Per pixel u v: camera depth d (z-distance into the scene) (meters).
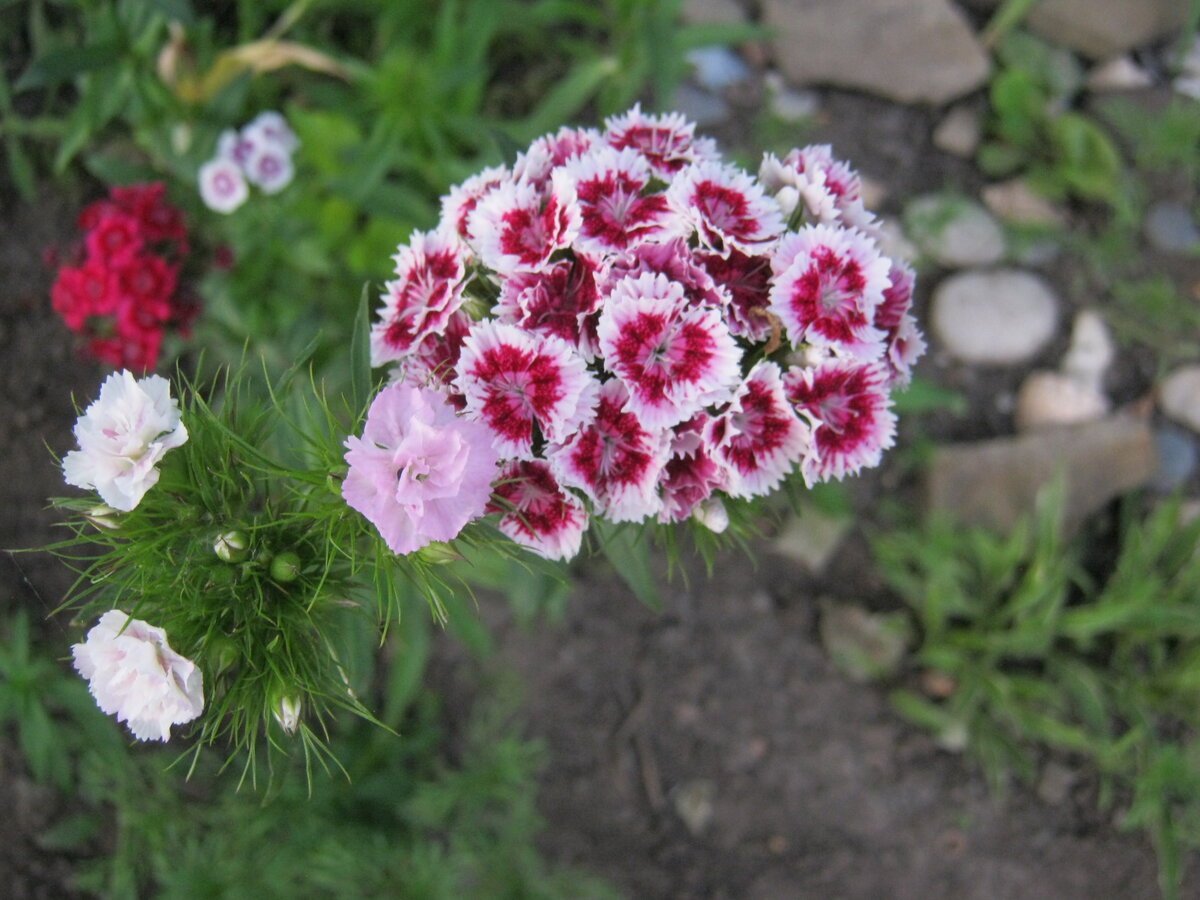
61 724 0.33
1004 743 0.35
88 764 0.32
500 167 0.22
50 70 0.32
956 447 0.37
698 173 0.20
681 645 0.36
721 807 0.35
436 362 0.21
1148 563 0.35
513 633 0.36
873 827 0.35
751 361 0.21
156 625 0.19
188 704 0.18
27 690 0.31
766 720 0.36
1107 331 0.39
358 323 0.21
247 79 0.34
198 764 0.32
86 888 0.33
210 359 0.34
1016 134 0.41
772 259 0.20
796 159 0.22
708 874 0.35
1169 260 0.40
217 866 0.31
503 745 0.33
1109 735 0.35
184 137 0.35
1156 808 0.33
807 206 0.21
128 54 0.33
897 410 0.38
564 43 0.38
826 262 0.20
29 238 0.37
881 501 0.37
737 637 0.36
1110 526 0.37
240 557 0.19
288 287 0.34
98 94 0.34
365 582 0.21
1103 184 0.40
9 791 0.34
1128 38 0.42
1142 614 0.34
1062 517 0.36
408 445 0.17
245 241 0.34
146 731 0.18
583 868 0.35
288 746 0.21
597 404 0.20
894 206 0.40
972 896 0.34
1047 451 0.37
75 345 0.37
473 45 0.36
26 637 0.32
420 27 0.39
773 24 0.41
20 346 0.37
